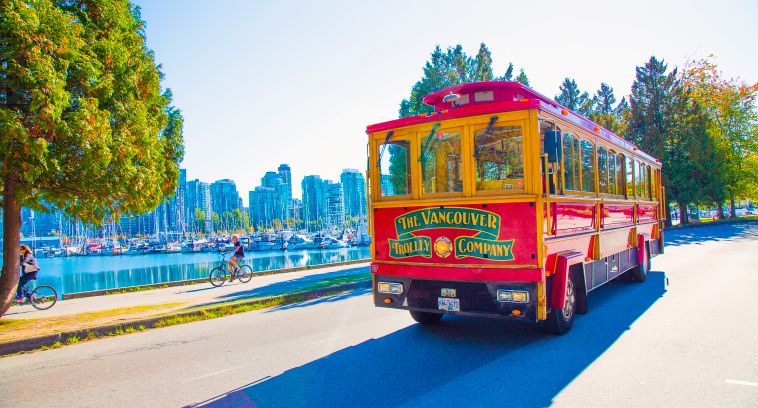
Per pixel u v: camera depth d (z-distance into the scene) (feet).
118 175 35.53
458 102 26.25
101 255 319.68
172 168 49.98
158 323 33.50
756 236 96.37
